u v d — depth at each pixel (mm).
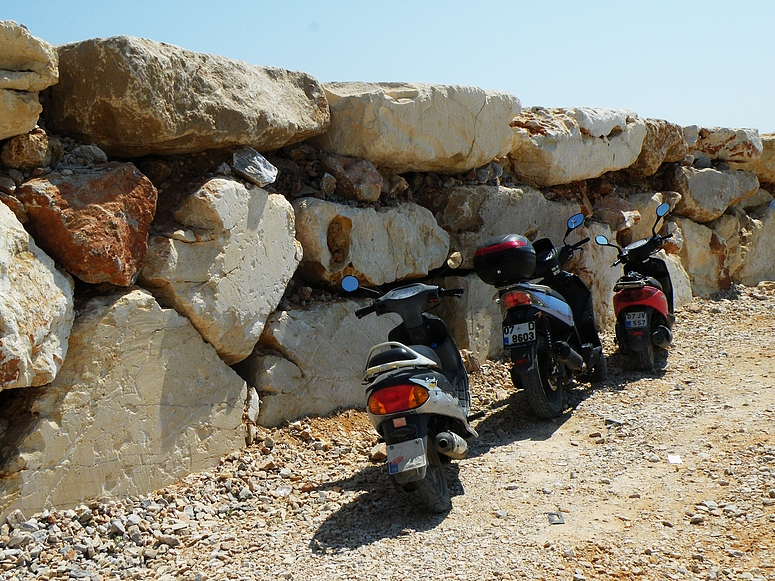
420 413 4027
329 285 5898
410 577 3367
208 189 4652
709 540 3572
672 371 6480
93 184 4082
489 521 3945
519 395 6164
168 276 4438
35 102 3975
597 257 8031
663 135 9047
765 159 10523
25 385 3627
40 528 3768
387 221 6145
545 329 5477
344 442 5219
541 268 6184
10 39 3770
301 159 5938
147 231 4348
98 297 4199
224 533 4000
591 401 5859
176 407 4500
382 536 3854
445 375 4785
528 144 7297
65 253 3967
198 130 4602
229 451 4820
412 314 4621
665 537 3635
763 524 3648
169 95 4391
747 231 10367
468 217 6879
